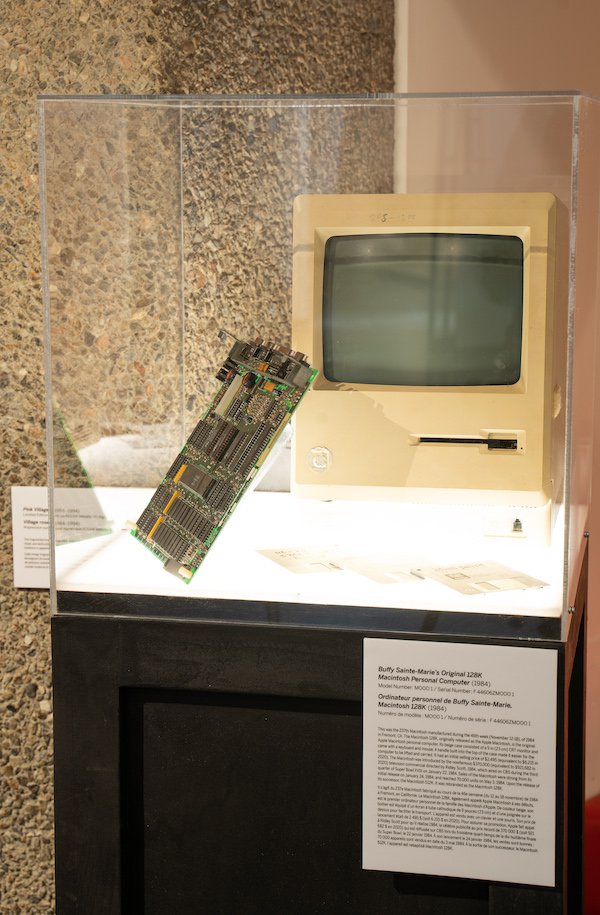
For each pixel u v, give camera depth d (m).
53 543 1.22
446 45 1.98
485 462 1.27
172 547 1.27
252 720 1.20
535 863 1.15
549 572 1.23
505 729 1.13
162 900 1.25
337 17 1.81
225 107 1.30
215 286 1.42
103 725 1.22
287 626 1.17
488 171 1.25
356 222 1.28
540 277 1.23
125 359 1.38
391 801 1.18
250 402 1.31
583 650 1.53
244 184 1.37
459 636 1.13
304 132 1.33
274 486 1.37
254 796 1.21
